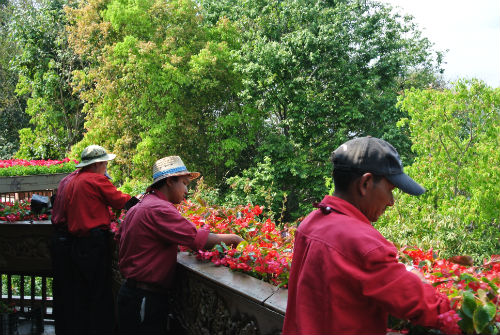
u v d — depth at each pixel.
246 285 2.14
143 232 2.52
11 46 31.20
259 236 2.89
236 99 22.95
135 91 22.20
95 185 3.34
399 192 9.62
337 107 19.78
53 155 27.61
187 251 2.92
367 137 1.46
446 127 11.15
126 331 2.54
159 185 2.76
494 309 1.22
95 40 23.44
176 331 2.79
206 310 2.39
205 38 22.22
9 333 3.93
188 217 3.43
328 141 20.72
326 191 19.56
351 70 19.92
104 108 22.77
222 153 21.50
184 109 21.95
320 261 1.33
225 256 2.50
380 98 20.61
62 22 27.55
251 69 19.33
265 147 20.33
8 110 31.19
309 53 18.70
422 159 11.88
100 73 22.47
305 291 1.36
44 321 4.50
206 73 20.58
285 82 19.36
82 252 3.29
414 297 1.21
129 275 2.52
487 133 11.12
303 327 1.33
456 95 11.24
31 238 4.25
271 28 21.20
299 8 20.06
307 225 1.49
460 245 8.00
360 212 1.41
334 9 19.50
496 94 10.84
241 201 17.53
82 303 3.35
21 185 14.46
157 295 2.54
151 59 20.69
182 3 21.41
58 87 27.56
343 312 1.28
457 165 11.50
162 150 21.50
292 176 20.48
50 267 4.21
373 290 1.23
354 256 1.28
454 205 10.79
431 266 2.01
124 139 21.97
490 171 10.56
